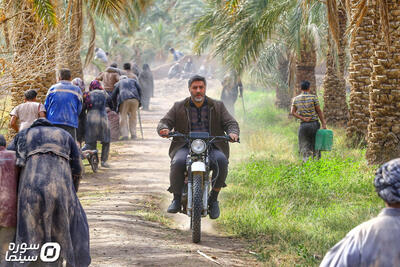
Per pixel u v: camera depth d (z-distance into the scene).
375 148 20.16
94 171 20.67
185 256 10.19
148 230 12.29
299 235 12.00
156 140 29.98
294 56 38.59
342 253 4.60
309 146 21.64
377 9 19.78
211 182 11.80
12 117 17.11
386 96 19.84
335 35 23.06
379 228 4.52
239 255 10.66
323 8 33.50
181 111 11.80
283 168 20.03
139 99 29.75
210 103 11.82
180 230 12.78
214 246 11.20
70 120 17.42
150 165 22.61
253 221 13.19
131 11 33.38
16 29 20.95
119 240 11.09
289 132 32.34
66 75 17.83
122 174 20.50
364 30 24.72
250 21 28.73
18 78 20.45
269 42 40.88
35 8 20.30
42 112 17.08
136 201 15.65
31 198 8.02
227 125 11.79
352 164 20.25
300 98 21.45
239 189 17.30
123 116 29.75
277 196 16.25
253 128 34.34
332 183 17.58
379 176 4.71
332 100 33.88
